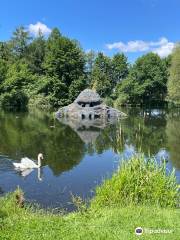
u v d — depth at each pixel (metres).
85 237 9.02
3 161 23.30
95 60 110.31
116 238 8.99
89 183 18.97
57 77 83.81
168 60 108.94
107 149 28.89
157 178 12.29
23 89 75.44
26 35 103.31
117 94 99.56
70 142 32.19
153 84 96.81
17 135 35.06
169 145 31.48
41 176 20.06
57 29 99.50
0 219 10.03
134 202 11.80
